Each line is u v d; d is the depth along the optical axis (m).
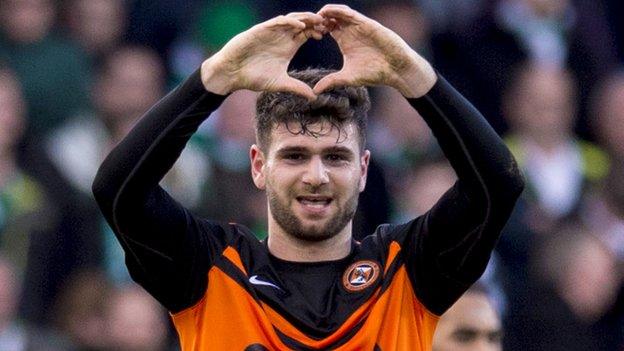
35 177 19.12
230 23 22.09
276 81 9.88
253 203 19.44
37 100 19.95
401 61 9.89
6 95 19.16
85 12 21.09
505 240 20.09
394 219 19.81
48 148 19.45
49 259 18.67
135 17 21.64
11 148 19.14
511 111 22.02
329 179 10.15
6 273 17.69
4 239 18.48
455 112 9.99
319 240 10.36
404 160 20.58
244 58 9.87
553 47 23.08
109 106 20.09
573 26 23.44
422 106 10.01
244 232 10.66
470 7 22.89
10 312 17.77
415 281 10.38
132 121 20.08
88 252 18.84
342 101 10.13
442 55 22.28
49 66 20.23
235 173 19.62
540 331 19.27
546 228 20.55
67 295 18.16
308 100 10.04
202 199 19.30
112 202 9.98
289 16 9.87
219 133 19.88
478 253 10.23
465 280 10.33
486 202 10.05
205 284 10.36
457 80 22.22
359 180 10.28
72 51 20.58
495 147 10.02
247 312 10.27
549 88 21.86
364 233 19.48
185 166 19.33
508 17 22.86
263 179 10.38
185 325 10.41
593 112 22.83
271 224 10.48
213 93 9.91
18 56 20.27
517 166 10.09
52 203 18.97
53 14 20.91
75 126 19.94
